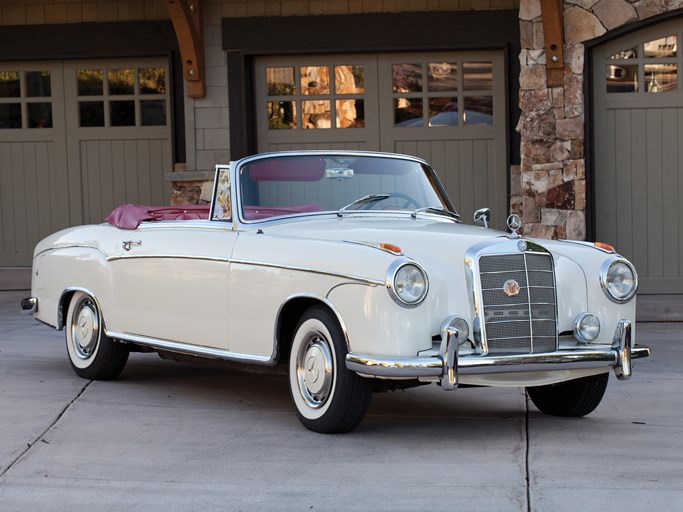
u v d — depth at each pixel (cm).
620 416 766
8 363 980
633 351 707
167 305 805
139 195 1631
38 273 959
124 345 888
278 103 1562
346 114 1557
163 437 691
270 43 1532
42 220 1653
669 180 1425
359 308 652
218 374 948
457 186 1541
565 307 700
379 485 578
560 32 1348
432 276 661
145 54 1592
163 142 1620
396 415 769
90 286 884
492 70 1527
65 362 989
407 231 720
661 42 1404
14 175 1655
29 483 586
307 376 704
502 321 670
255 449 659
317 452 650
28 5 1608
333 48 1527
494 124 1530
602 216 1438
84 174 1641
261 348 728
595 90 1422
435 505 542
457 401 829
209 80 1542
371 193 816
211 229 792
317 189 804
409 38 1514
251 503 548
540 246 693
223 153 1542
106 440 682
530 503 543
